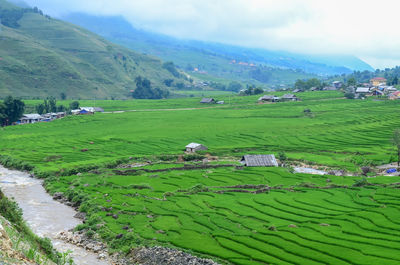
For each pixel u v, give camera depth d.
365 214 85.75
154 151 175.50
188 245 71.12
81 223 90.00
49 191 117.69
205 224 82.88
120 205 99.25
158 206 97.62
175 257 67.06
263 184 117.69
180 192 111.31
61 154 168.12
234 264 63.97
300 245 70.06
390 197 97.62
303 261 63.16
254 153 171.00
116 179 127.69
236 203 98.75
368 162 151.00
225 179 125.56
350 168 143.12
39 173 137.50
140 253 70.31
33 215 94.19
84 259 69.56
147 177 130.50
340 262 62.25
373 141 187.50
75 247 75.69
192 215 89.50
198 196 106.38
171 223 84.62
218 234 76.31
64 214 96.69
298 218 85.31
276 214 88.44
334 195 103.62
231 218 86.56
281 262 63.06
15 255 42.62
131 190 113.75
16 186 124.19
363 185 113.12
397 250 66.62
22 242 48.97
